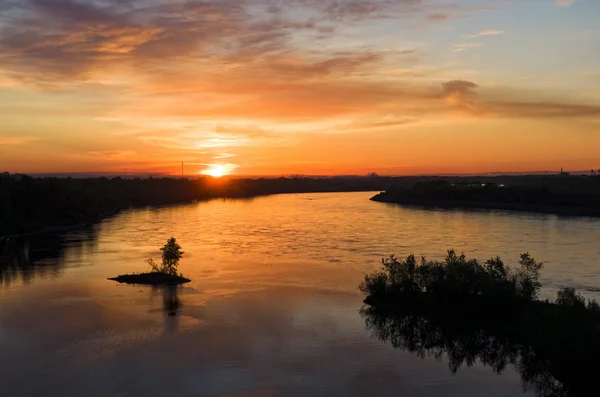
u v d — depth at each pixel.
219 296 34.75
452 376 22.28
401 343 26.00
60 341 25.42
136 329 27.41
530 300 29.64
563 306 25.44
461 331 27.59
